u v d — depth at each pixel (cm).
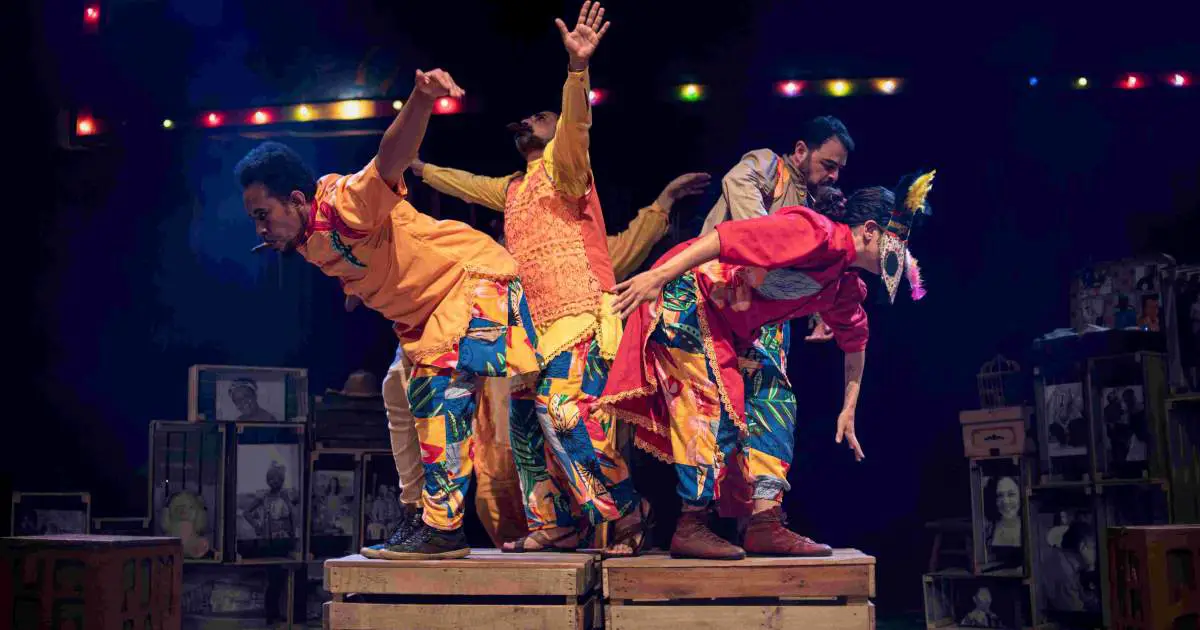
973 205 653
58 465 642
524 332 317
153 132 647
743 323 312
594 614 325
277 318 670
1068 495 495
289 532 523
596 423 327
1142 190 630
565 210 337
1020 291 647
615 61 642
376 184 277
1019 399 550
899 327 657
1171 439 475
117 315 657
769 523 328
